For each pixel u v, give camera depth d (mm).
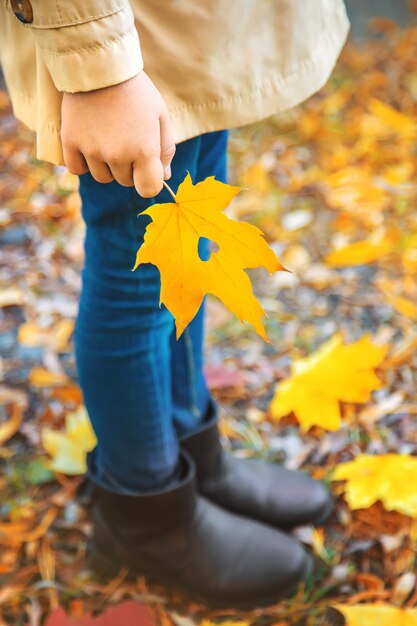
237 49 973
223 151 1167
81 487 1490
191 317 838
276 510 1385
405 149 2396
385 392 1649
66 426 1603
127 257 1018
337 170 2336
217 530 1290
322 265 2008
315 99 2646
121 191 950
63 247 2104
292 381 1612
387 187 2240
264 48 1007
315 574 1334
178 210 801
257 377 1705
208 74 954
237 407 1644
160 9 901
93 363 1122
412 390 1652
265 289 1944
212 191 784
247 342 1798
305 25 1041
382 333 1795
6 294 1940
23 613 1296
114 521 1273
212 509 1312
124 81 796
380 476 1405
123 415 1152
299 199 2232
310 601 1294
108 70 785
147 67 922
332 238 2092
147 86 813
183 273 822
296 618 1275
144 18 897
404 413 1598
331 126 2514
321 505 1405
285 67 1035
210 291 829
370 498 1368
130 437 1173
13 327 1867
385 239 2047
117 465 1223
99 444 1226
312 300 1904
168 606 1309
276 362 1741
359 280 1955
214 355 1765
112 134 807
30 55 954
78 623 1239
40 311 1905
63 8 762
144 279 1043
